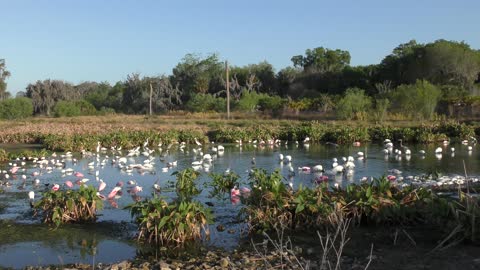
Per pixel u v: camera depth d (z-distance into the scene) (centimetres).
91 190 1063
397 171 1585
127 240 905
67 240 909
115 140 2705
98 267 759
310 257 783
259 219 937
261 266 738
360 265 732
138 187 1316
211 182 1483
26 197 1298
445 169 1738
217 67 7850
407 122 3519
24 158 2111
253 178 1375
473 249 791
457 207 884
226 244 876
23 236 934
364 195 973
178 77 7656
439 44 5934
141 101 6794
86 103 6288
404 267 718
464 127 2905
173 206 905
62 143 2533
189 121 4262
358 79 6638
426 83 3803
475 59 5906
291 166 1833
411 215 954
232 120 4350
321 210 930
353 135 2852
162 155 2334
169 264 761
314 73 7200
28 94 7081
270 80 7538
